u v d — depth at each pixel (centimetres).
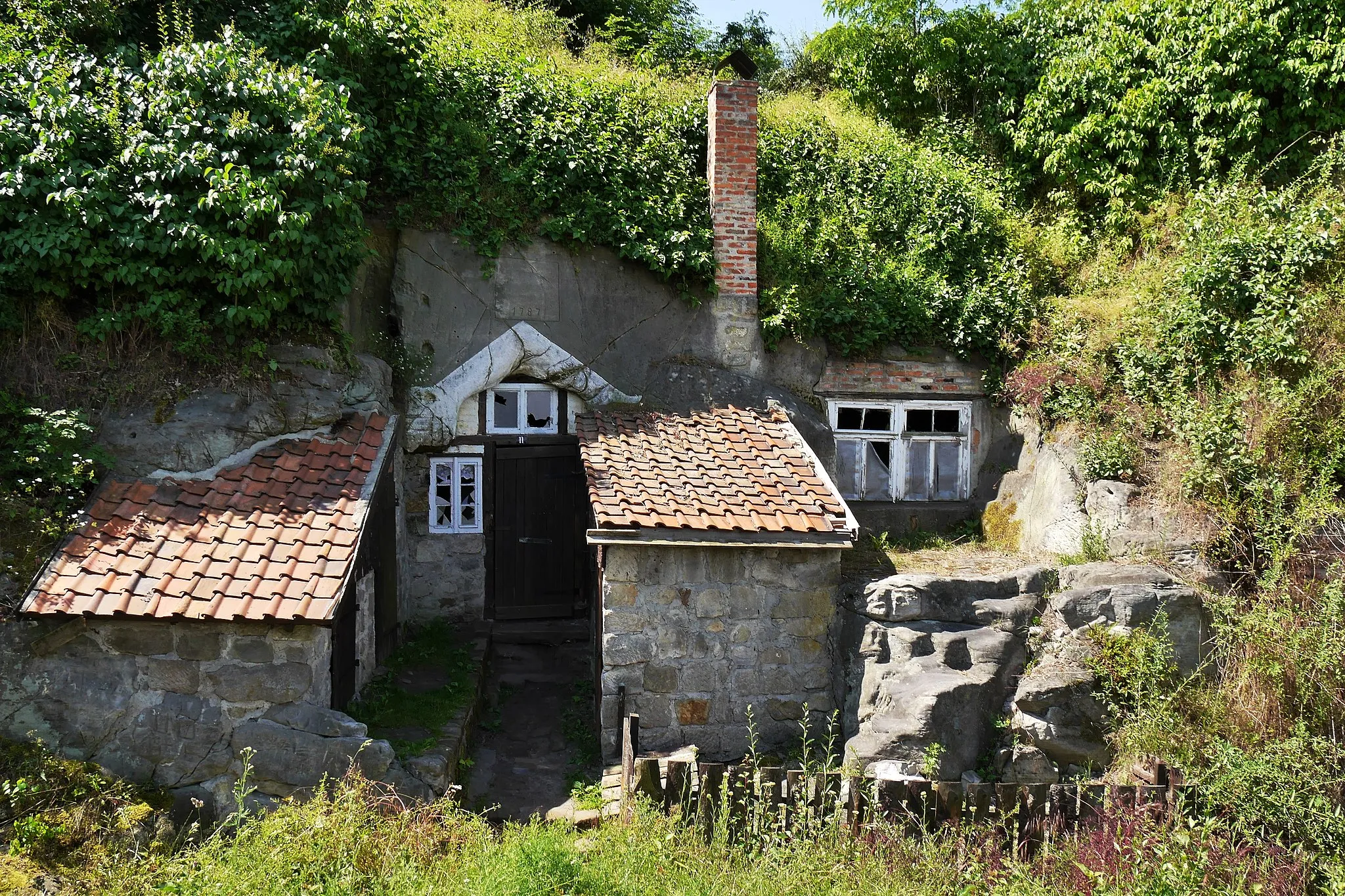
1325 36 1044
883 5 1341
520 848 497
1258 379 792
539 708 834
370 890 484
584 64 1255
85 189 706
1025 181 1246
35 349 717
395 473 875
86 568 600
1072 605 685
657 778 551
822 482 788
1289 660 626
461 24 1202
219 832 549
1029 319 991
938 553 877
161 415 709
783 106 1282
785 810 533
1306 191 1005
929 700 639
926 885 489
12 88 736
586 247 946
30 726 590
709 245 964
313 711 602
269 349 764
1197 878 483
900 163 1161
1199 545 728
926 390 1001
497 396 964
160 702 598
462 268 920
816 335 988
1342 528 691
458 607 952
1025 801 541
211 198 712
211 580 603
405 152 932
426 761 622
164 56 767
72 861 511
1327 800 541
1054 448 890
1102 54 1185
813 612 728
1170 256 989
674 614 711
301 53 922
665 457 815
